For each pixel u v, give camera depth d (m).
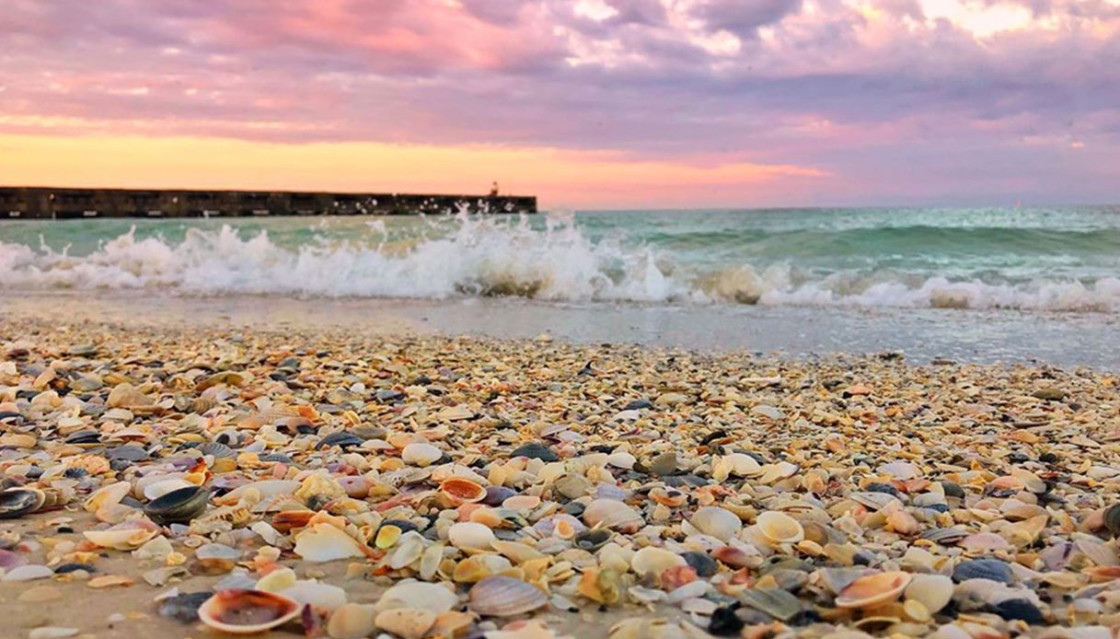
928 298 9.12
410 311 8.80
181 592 1.61
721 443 3.22
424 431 3.17
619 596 1.63
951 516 2.29
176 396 3.73
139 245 12.88
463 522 2.02
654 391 4.46
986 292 9.04
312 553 1.85
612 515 2.14
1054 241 13.55
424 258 10.88
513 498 2.27
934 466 2.94
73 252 15.62
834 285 10.08
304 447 2.97
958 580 1.76
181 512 2.06
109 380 4.17
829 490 2.58
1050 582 1.74
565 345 6.34
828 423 3.75
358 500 2.29
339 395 3.99
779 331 7.32
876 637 1.48
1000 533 2.10
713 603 1.60
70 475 2.47
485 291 10.44
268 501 2.20
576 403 4.07
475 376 4.80
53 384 3.96
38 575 1.68
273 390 4.03
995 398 4.46
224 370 4.64
